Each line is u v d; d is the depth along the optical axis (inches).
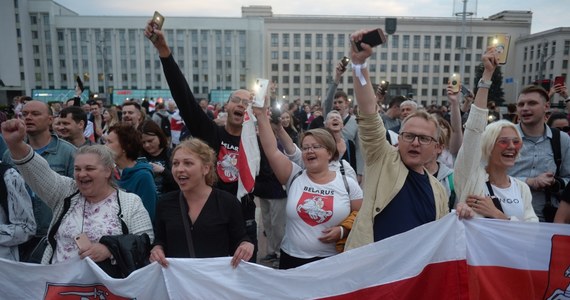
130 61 2354.8
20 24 2247.8
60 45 2332.7
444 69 2454.5
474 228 98.7
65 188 105.6
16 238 108.7
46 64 2333.9
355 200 115.7
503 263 99.2
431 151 99.0
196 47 2386.8
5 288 95.9
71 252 98.4
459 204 99.5
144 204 122.2
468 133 101.4
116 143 131.7
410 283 94.5
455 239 96.7
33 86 2322.8
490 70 98.4
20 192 111.1
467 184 105.5
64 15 2342.5
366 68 95.7
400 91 2106.3
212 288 94.4
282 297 95.4
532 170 147.3
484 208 103.9
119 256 93.7
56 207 105.0
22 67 2272.4
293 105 627.8
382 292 94.7
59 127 172.4
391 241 94.3
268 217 207.2
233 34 2394.2
